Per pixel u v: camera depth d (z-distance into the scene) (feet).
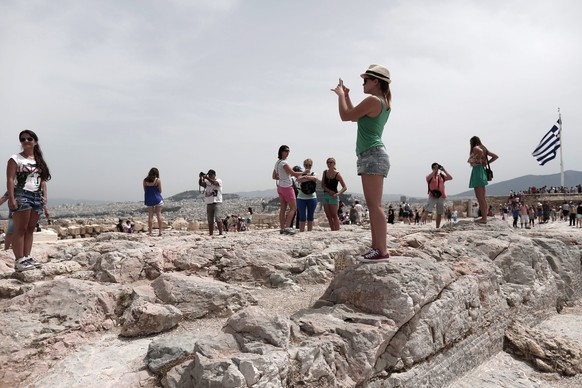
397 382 14.16
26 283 18.67
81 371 12.60
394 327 14.07
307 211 31.37
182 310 16.69
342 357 12.76
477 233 27.89
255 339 12.08
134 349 14.05
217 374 10.37
